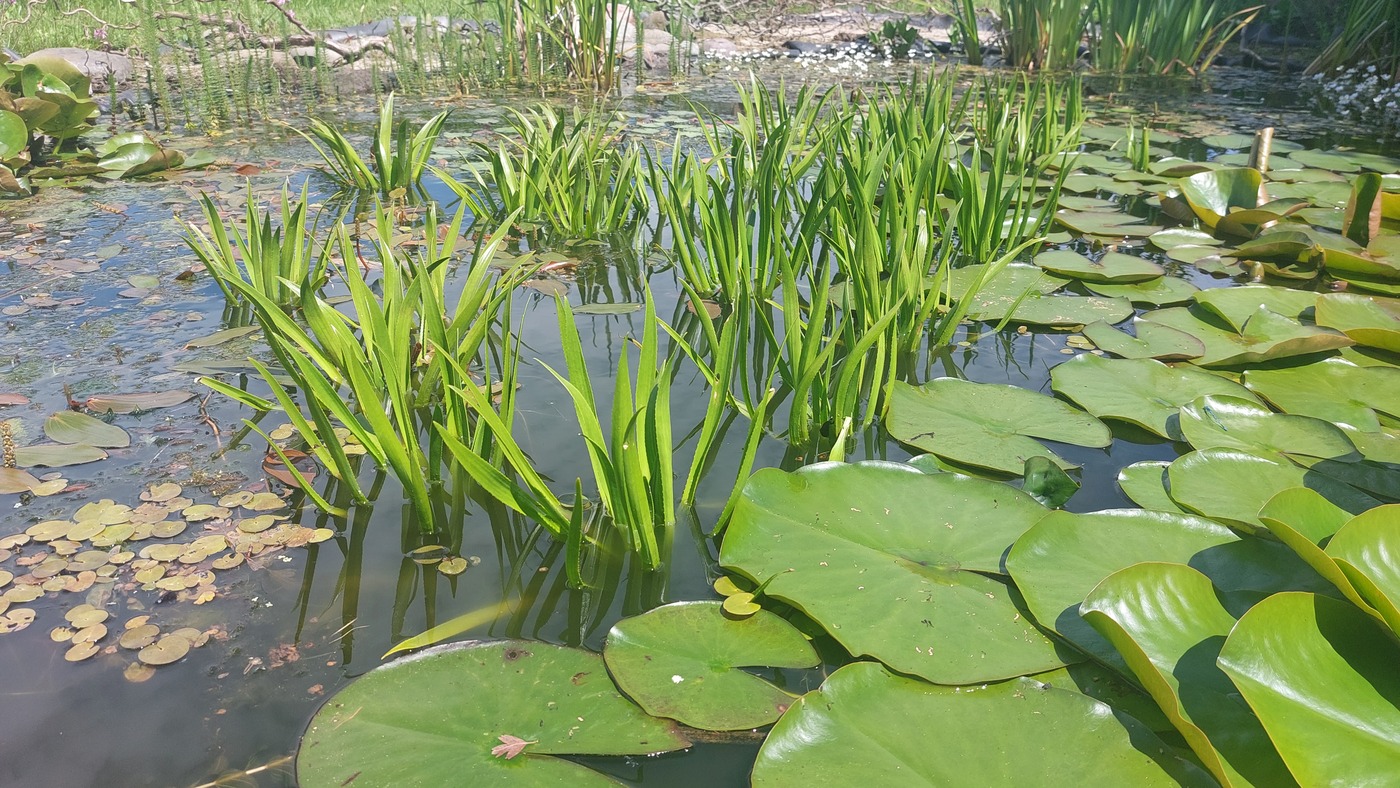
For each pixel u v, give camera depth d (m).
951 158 4.66
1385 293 3.32
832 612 1.56
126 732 1.39
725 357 1.83
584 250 3.72
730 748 1.35
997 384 2.52
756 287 3.14
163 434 2.23
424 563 1.81
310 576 1.76
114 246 3.51
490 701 1.40
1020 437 2.23
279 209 4.01
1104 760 1.27
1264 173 4.67
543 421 2.33
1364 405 2.37
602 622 1.65
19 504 1.94
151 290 3.13
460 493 2.05
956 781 1.24
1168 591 1.50
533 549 1.87
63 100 4.61
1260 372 2.56
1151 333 2.84
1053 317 3.02
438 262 2.61
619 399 1.62
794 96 7.02
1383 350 2.75
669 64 8.13
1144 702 1.41
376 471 2.13
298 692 1.47
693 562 1.82
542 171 3.94
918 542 1.76
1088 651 1.46
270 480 2.06
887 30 9.52
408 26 7.92
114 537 1.83
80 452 2.11
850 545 1.74
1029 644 1.50
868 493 1.88
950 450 2.16
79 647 1.55
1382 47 7.78
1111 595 1.47
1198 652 1.42
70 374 2.51
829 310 3.11
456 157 5.00
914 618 1.54
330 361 2.44
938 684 1.41
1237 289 3.11
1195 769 1.26
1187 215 4.18
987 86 5.31
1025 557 1.66
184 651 1.55
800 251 3.11
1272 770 1.24
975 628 1.53
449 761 1.29
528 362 2.66
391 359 1.91
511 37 7.35
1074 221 4.07
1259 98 7.32
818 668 1.52
